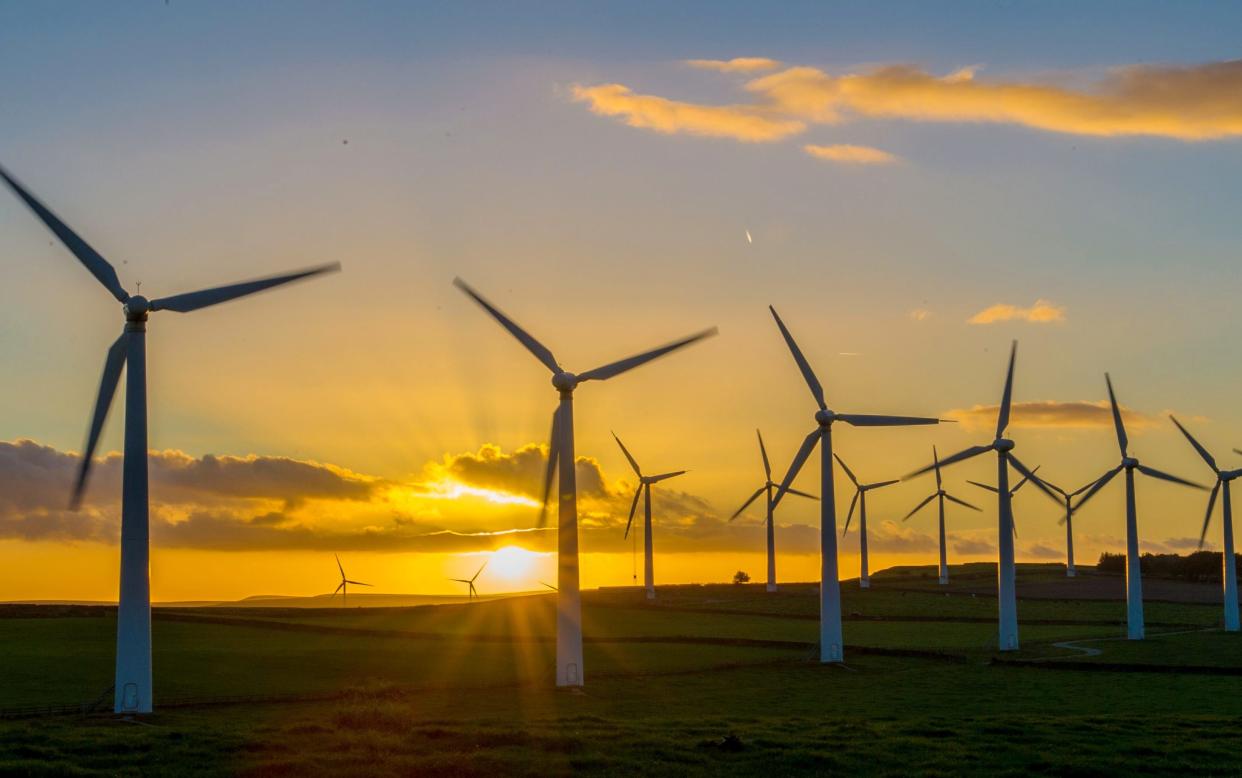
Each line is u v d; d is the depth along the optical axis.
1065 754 54.66
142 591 64.88
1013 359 117.12
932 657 99.50
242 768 50.06
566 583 81.19
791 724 62.38
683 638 114.69
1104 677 87.25
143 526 65.31
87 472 64.75
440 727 57.78
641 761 52.31
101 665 87.94
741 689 80.38
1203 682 84.12
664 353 85.00
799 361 100.81
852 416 99.44
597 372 84.00
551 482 82.75
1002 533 112.50
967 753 54.88
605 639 115.31
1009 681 84.88
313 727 57.75
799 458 99.62
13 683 78.81
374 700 67.00
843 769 52.06
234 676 83.81
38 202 66.94
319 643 107.62
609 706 71.81
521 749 54.00
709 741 56.00
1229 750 55.72
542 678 83.31
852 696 77.06
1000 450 114.69
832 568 97.38
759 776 50.75
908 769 52.03
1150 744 56.81
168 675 84.00
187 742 54.19
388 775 49.41
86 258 67.06
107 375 66.56
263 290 68.31
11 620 120.38
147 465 65.88
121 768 49.72
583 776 50.00
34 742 54.44
